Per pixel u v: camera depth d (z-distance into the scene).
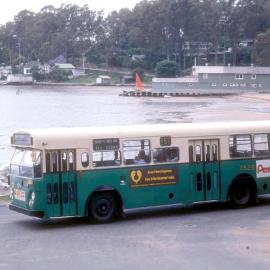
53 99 153.25
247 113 92.44
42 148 19.20
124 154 20.38
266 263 14.49
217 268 14.07
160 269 14.03
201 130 21.64
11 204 20.52
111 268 14.16
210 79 149.25
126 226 19.33
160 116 92.44
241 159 22.33
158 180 20.91
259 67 148.00
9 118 98.69
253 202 22.88
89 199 19.88
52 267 14.31
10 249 16.23
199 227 18.83
